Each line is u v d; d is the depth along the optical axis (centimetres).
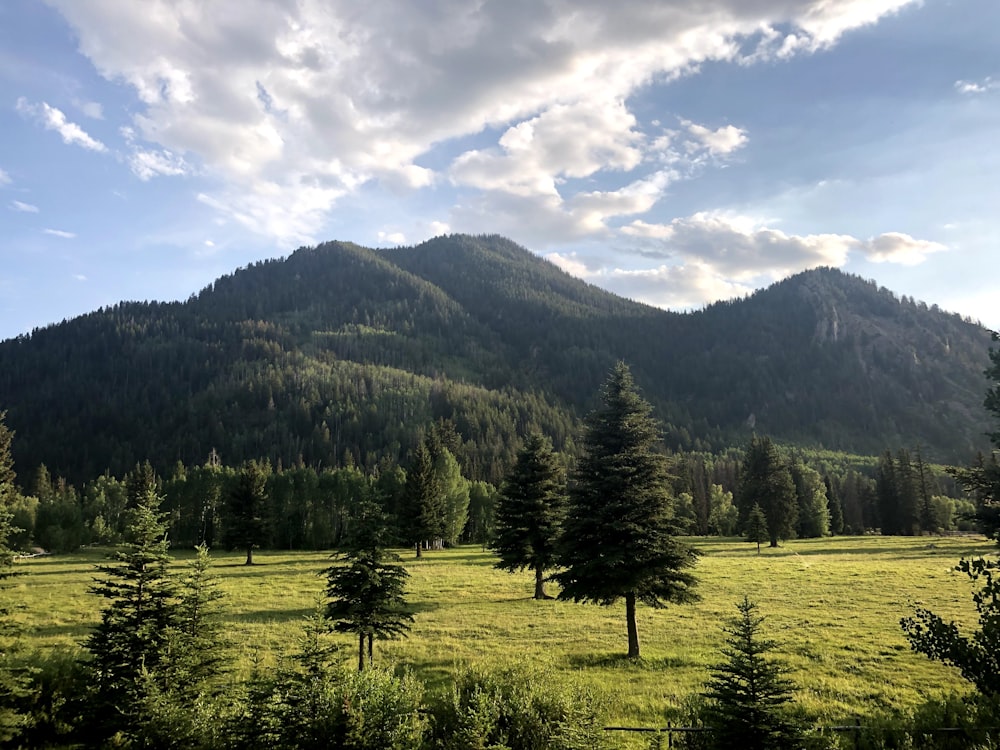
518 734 1131
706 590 4041
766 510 7775
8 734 1312
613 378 2698
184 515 9756
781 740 1088
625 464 2562
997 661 881
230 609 3622
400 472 9875
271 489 9712
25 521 8375
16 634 1497
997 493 1062
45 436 18088
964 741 1183
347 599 2088
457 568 5909
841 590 3894
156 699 1226
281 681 1171
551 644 2708
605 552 2452
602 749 1214
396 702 1134
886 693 1895
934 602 3362
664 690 1958
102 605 3741
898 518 10100
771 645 1170
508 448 16925
